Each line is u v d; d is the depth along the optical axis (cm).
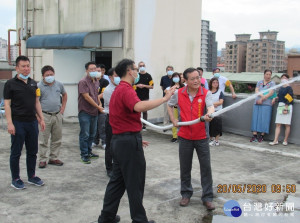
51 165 583
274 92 774
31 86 458
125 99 321
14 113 449
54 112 562
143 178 340
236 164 617
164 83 895
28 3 1241
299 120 755
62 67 1039
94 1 981
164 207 421
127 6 904
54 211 402
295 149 726
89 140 617
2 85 1190
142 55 943
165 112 889
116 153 334
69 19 1071
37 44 1054
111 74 496
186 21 1045
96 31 984
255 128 791
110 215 351
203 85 805
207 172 414
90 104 585
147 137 830
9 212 395
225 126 898
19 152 461
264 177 545
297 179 537
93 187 483
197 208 419
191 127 405
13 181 469
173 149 716
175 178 529
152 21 955
